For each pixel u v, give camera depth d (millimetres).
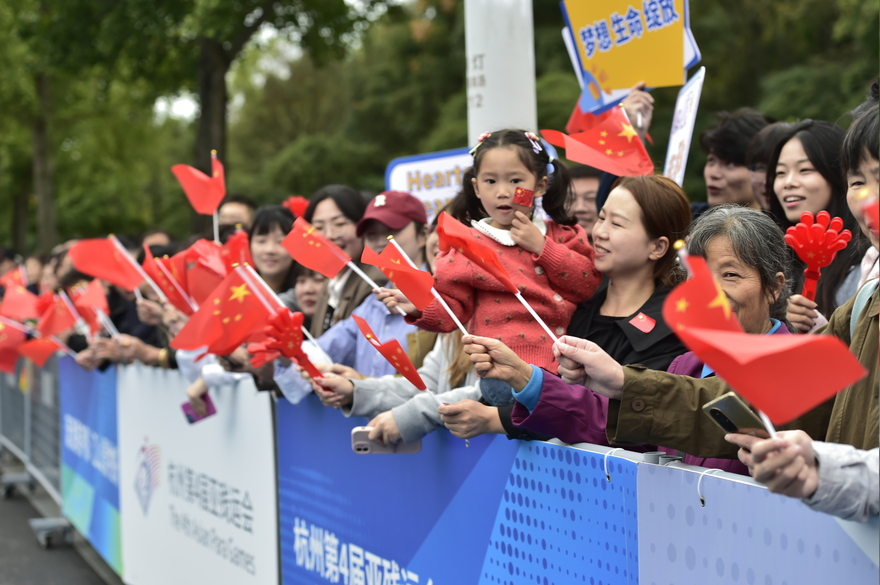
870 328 2471
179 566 6047
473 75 6094
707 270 1761
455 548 3307
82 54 19750
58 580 7648
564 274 3375
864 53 21609
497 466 3059
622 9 5016
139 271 5672
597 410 2908
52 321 7496
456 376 3777
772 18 27047
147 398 6551
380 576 3812
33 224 41062
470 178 3768
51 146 32594
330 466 4176
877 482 1942
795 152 4262
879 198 1771
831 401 2654
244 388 4988
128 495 7020
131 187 37594
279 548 4711
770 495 2113
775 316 3328
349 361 4793
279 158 33625
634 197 3324
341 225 5152
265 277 5855
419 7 31484
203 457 5586
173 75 20734
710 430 2494
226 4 16000
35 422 10523
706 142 5465
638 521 2461
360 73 36000
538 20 27062
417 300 3055
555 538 2787
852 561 1957
